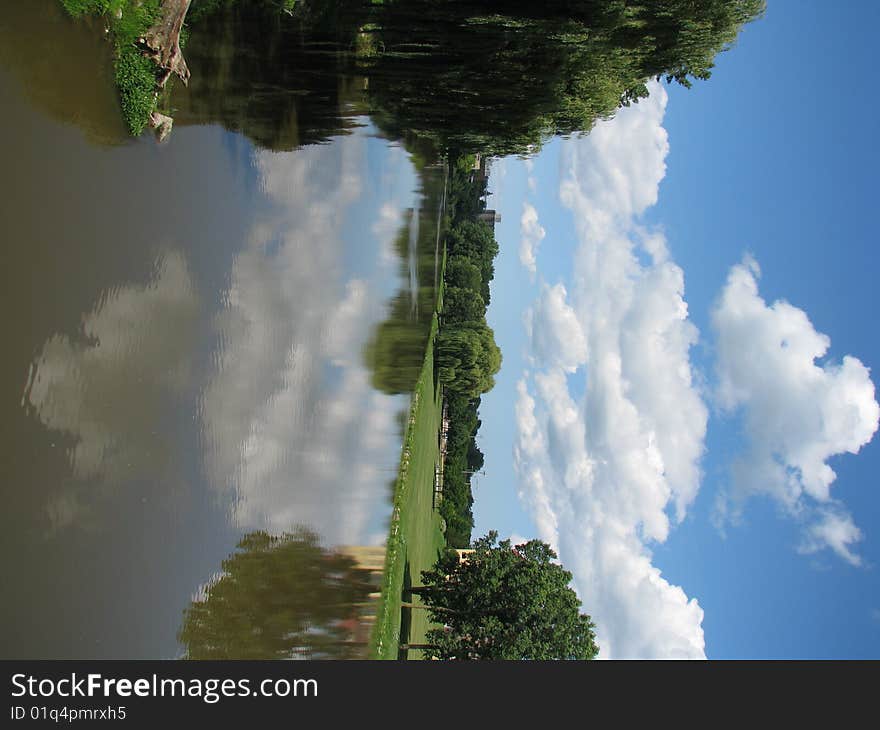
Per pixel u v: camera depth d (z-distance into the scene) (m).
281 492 25.12
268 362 25.28
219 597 19.91
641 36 22.03
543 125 25.50
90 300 15.68
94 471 15.38
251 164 24.16
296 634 23.44
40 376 14.00
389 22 23.09
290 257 27.61
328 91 29.16
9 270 13.43
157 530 17.47
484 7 21.61
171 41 17.52
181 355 19.47
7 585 12.84
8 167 13.55
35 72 14.21
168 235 19.02
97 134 15.96
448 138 30.38
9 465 13.05
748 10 22.20
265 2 23.41
